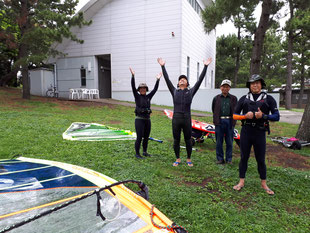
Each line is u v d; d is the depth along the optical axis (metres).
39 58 12.05
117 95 17.53
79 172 2.63
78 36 18.25
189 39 16.78
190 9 16.58
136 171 4.08
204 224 2.62
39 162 3.00
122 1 16.56
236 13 10.30
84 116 10.67
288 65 24.33
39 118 9.19
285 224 2.70
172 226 1.61
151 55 16.12
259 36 9.50
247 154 3.54
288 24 20.02
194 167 4.49
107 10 17.09
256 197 3.36
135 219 1.72
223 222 2.65
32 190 2.13
